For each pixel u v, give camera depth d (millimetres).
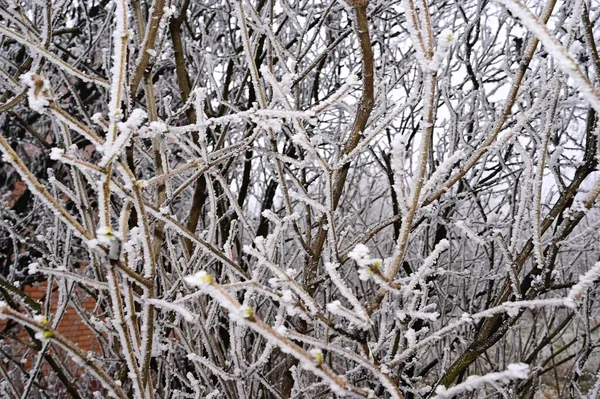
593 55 1522
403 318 1376
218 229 2428
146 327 1209
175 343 2270
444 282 3621
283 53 2164
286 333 1195
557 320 4746
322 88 3914
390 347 1854
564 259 3752
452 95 3180
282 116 1338
